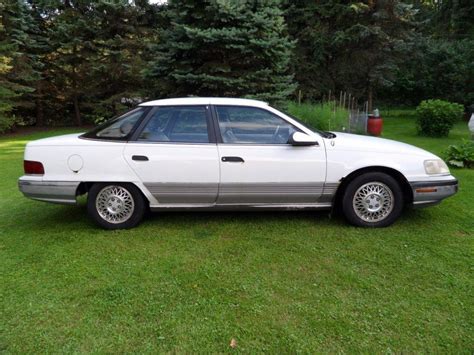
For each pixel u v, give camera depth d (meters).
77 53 15.49
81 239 3.54
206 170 3.57
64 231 3.75
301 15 16.34
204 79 10.12
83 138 3.69
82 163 3.58
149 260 3.08
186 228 3.77
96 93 16.08
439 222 3.80
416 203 3.64
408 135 11.23
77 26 14.75
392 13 15.93
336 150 3.61
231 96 10.80
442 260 2.97
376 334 2.10
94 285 2.69
